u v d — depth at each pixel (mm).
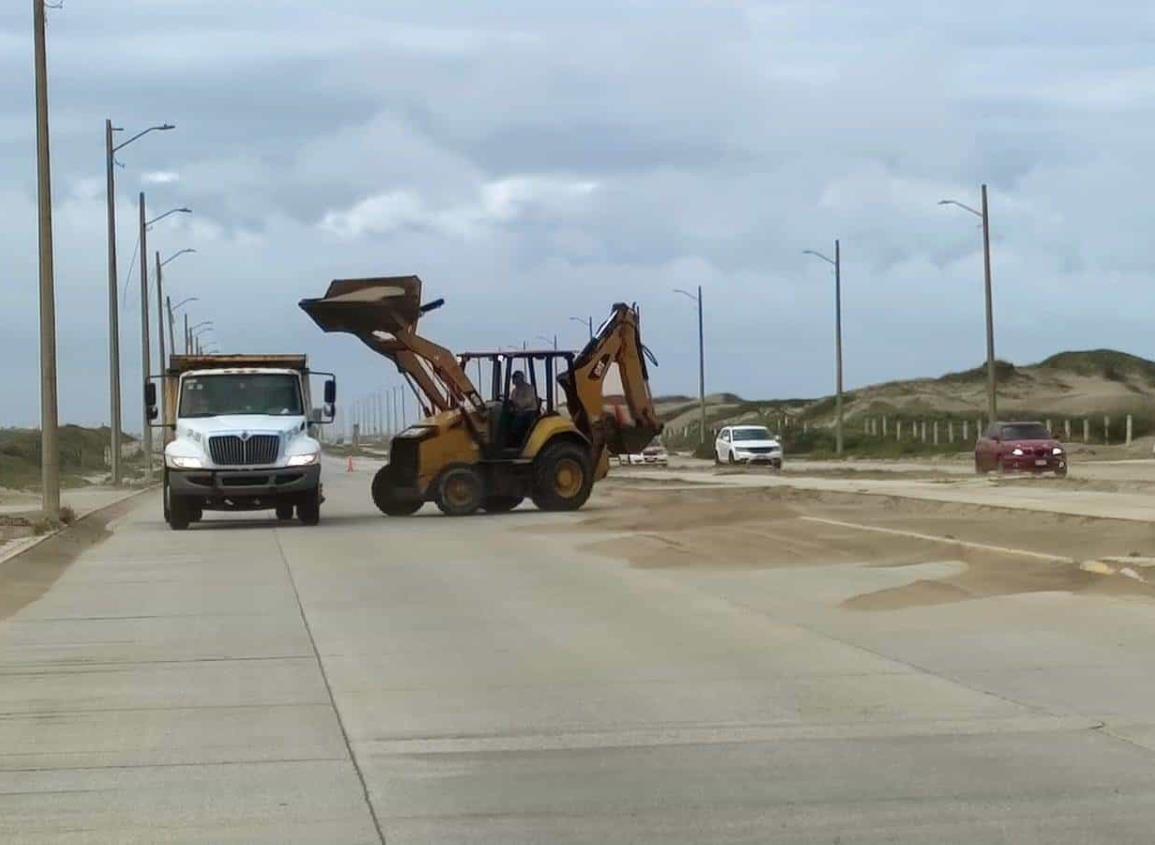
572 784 8938
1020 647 13633
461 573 21125
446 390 34312
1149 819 7965
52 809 8469
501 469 34219
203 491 30656
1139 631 14445
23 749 10031
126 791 8867
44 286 31578
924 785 8750
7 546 24812
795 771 9156
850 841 7656
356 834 7914
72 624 16359
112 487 59375
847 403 135625
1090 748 9625
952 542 22312
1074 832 7742
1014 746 9719
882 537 24109
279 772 9336
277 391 31922
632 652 13781
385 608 17375
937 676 12266
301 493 31234
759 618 15867
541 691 11930
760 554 22656
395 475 34656
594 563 22203
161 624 16281
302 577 21031
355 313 33250
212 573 21844
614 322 35531
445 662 13422
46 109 31438
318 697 11836
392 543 26594
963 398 132250
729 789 8750
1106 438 92625
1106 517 25969
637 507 35156
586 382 34969
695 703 11344
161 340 77000
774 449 64312
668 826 7996
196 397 31703
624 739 10156
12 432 116125
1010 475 47188
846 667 12758
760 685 12016
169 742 10227
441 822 8141
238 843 7750
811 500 37062
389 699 11695
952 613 15938
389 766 9469
